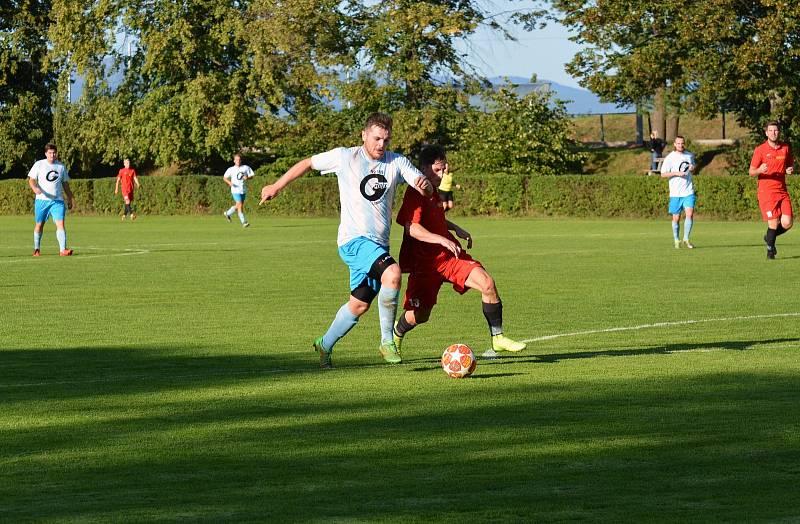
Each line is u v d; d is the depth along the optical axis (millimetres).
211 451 8055
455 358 11328
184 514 6297
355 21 72938
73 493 6855
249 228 48812
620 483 6938
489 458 7684
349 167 11930
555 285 21906
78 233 44938
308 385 11094
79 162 83438
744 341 14234
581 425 8805
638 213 56812
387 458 7730
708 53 60188
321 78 71062
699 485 6871
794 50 57312
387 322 12117
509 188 59375
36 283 22969
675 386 10680
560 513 6242
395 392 10570
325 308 18547
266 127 72250
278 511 6340
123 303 19359
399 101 74000
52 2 74812
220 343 14578
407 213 12250
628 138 94250
